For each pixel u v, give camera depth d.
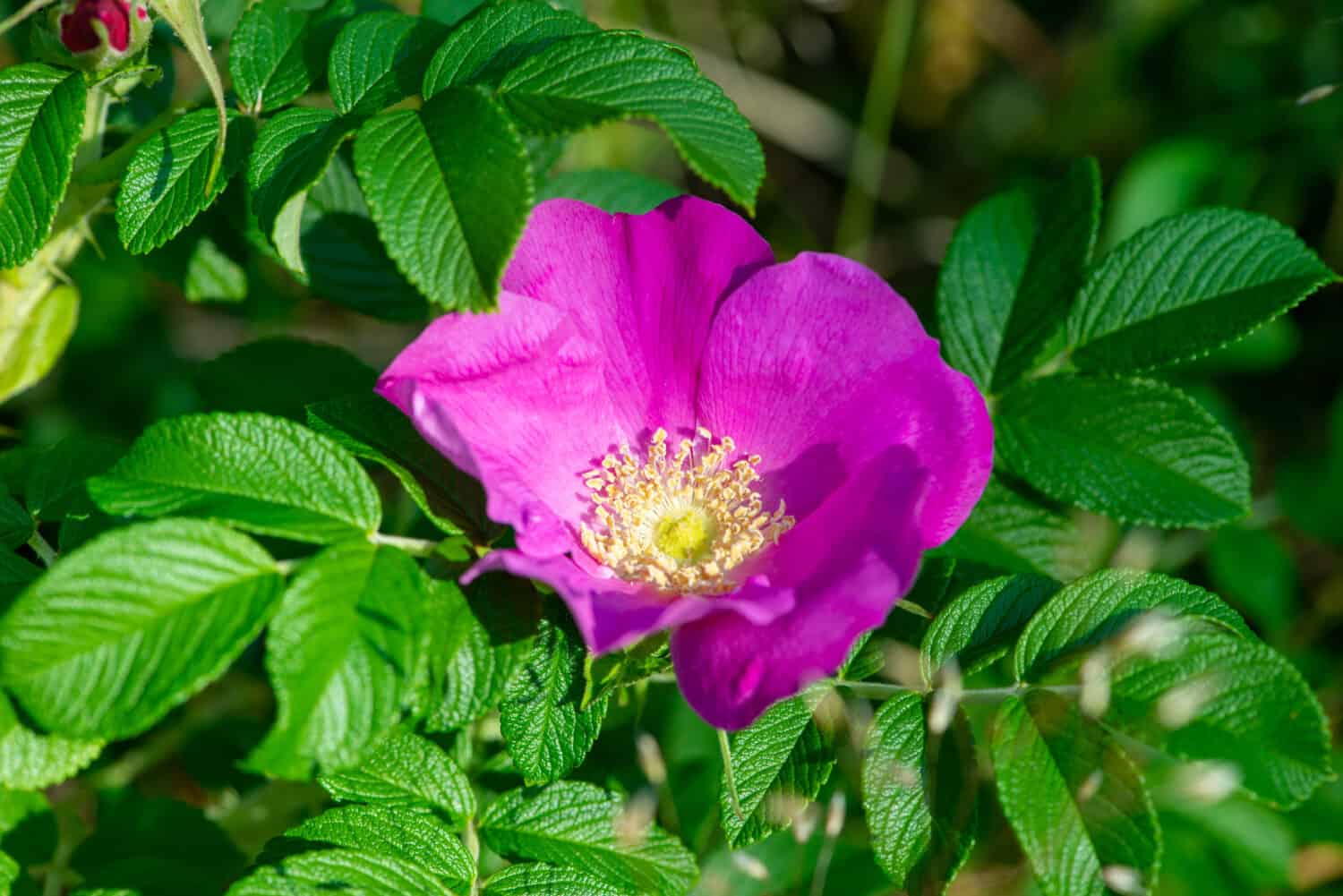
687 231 0.49
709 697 0.46
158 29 0.52
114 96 0.50
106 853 0.50
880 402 0.49
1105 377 0.51
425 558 0.47
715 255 0.49
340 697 0.45
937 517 0.48
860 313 0.49
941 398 0.48
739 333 0.49
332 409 0.48
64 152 0.48
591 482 0.49
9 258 0.48
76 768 0.46
